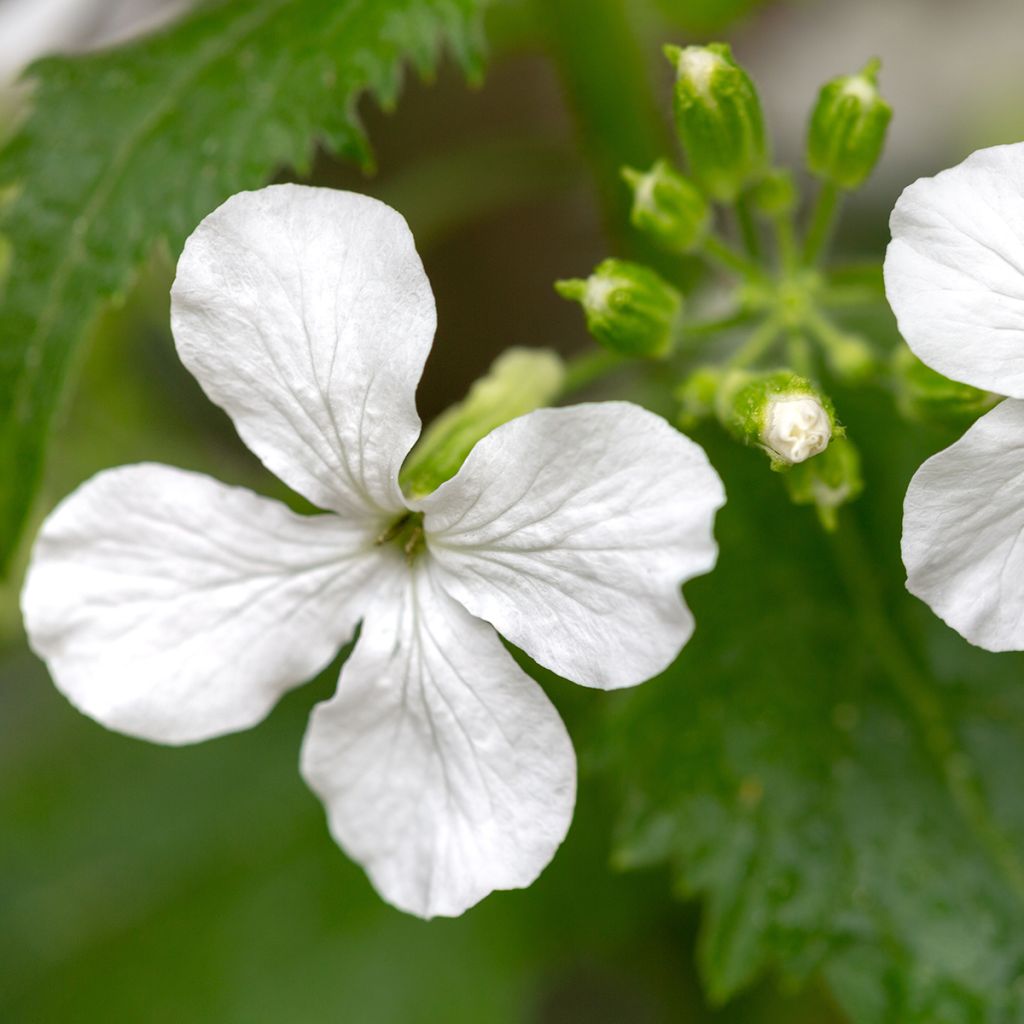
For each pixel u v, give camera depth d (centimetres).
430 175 22
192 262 19
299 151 20
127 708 19
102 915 22
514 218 25
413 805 19
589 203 23
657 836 20
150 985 22
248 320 19
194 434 23
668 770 20
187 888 22
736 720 20
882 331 22
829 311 22
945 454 18
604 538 18
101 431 23
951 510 18
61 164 20
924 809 20
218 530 19
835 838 20
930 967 20
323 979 22
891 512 21
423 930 22
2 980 22
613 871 22
